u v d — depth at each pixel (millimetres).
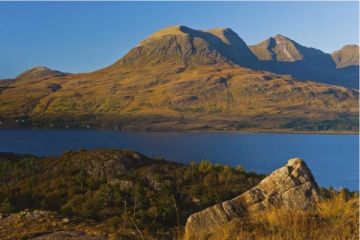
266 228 8617
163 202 29078
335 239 7711
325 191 12148
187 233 9492
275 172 11695
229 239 8680
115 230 15727
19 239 13523
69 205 28766
